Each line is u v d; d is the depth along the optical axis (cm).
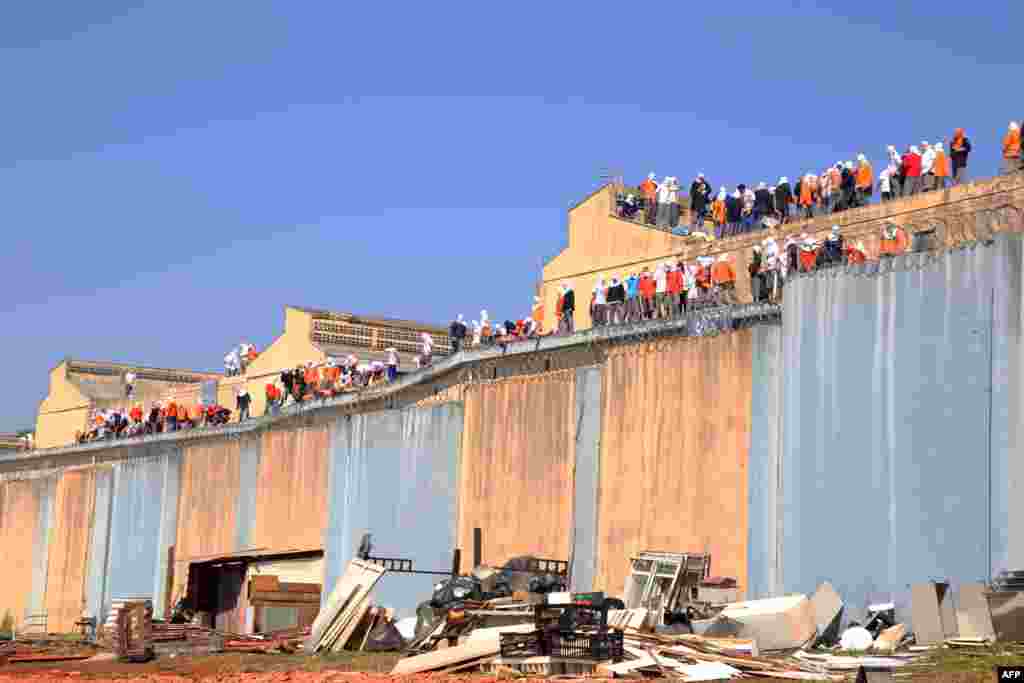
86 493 8394
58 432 10406
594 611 3641
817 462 4350
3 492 9162
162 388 10638
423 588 5784
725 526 4628
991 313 4000
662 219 5841
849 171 4947
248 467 7150
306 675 3866
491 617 4188
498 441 5603
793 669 3550
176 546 7612
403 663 3853
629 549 4953
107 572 8125
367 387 6512
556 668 3628
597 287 5381
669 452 4869
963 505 4000
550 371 5459
